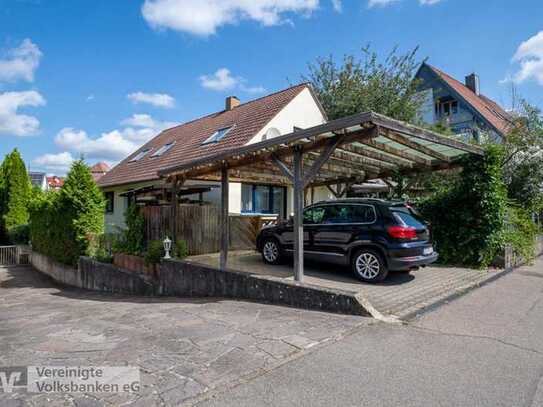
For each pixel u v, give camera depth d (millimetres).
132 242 11453
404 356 3916
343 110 20328
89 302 9094
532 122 12875
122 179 17625
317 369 3588
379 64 20484
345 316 5371
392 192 11539
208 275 8211
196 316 5770
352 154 8844
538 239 12945
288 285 6348
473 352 4047
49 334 5199
